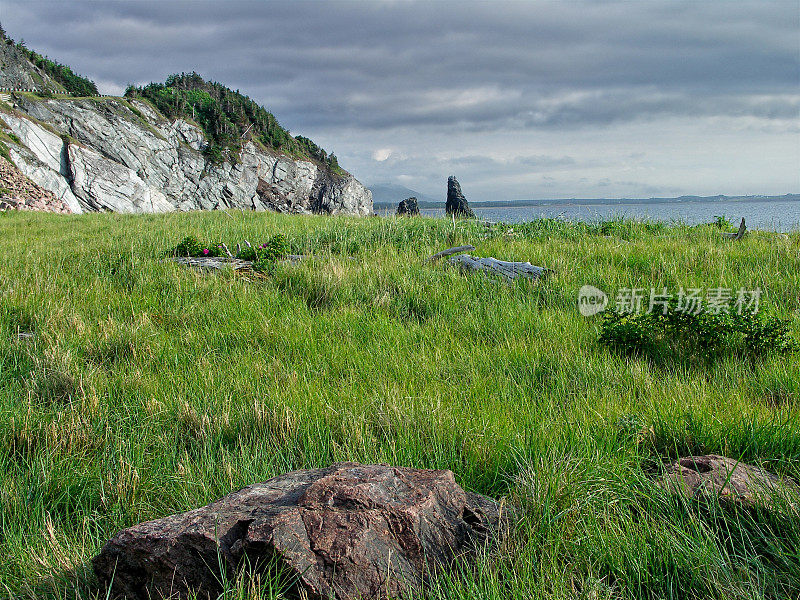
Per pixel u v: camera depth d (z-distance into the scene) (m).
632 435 3.68
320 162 139.25
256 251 11.42
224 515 2.40
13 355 5.88
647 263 9.42
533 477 2.95
